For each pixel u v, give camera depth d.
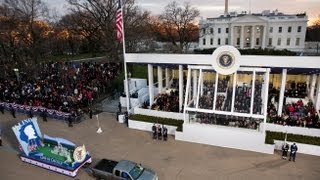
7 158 19.33
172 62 24.27
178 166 17.61
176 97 27.94
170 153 19.41
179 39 80.88
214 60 21.22
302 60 20.39
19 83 36.38
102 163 16.69
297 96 27.23
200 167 17.41
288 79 31.80
